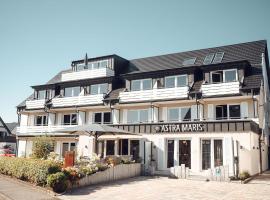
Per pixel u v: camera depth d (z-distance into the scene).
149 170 22.86
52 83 37.59
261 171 24.77
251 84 25.00
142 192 14.88
